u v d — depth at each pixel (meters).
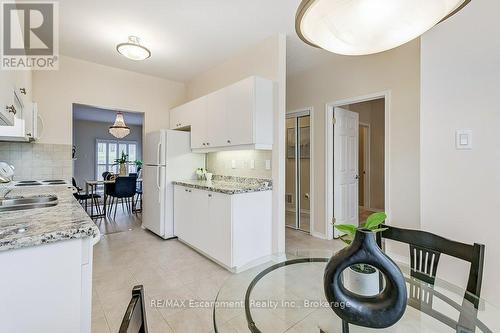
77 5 2.23
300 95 3.85
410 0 0.90
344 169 3.74
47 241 0.92
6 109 1.39
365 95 3.05
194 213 3.03
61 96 3.36
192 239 3.07
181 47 3.09
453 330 1.00
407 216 2.68
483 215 1.53
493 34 1.48
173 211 3.56
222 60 3.47
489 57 1.49
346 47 1.21
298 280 1.61
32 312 0.91
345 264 0.84
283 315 1.24
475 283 1.10
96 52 3.24
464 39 1.57
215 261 2.70
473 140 1.55
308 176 4.63
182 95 4.49
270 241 2.77
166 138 3.53
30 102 2.70
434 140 1.69
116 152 8.72
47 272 0.94
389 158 2.82
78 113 6.84
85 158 8.11
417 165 2.61
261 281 1.61
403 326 1.02
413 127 2.63
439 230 1.68
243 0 2.19
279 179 2.75
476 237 1.55
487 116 1.51
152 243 3.32
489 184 1.51
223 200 2.54
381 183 5.41
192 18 2.46
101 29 2.66
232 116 2.86
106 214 5.19
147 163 3.89
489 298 1.50
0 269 0.86
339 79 3.33
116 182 4.99
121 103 3.84
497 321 1.04
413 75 2.63
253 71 3.06
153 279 2.31
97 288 2.14
